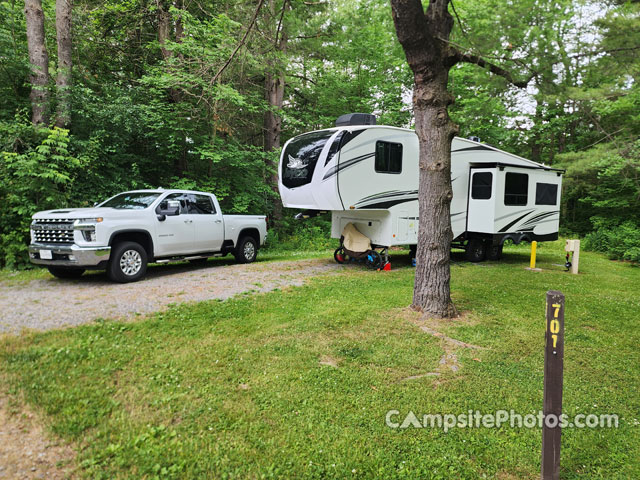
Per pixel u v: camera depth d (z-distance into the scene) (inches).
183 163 549.0
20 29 445.1
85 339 173.3
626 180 531.8
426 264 227.5
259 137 724.0
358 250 387.9
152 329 191.3
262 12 360.2
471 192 448.5
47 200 345.7
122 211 284.5
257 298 254.4
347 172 336.5
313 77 756.0
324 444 113.5
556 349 98.7
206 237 350.3
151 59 587.8
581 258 534.9
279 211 668.1
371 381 150.2
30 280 292.4
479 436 120.8
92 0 530.3
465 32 253.3
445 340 192.7
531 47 241.9
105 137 460.8
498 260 493.7
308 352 172.9
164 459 103.6
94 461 101.0
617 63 247.9
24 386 133.2
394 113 708.0
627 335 211.5
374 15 481.4
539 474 106.0
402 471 104.3
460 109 711.7
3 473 95.9
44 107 403.5
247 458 106.0
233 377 148.3
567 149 766.5
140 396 132.3
